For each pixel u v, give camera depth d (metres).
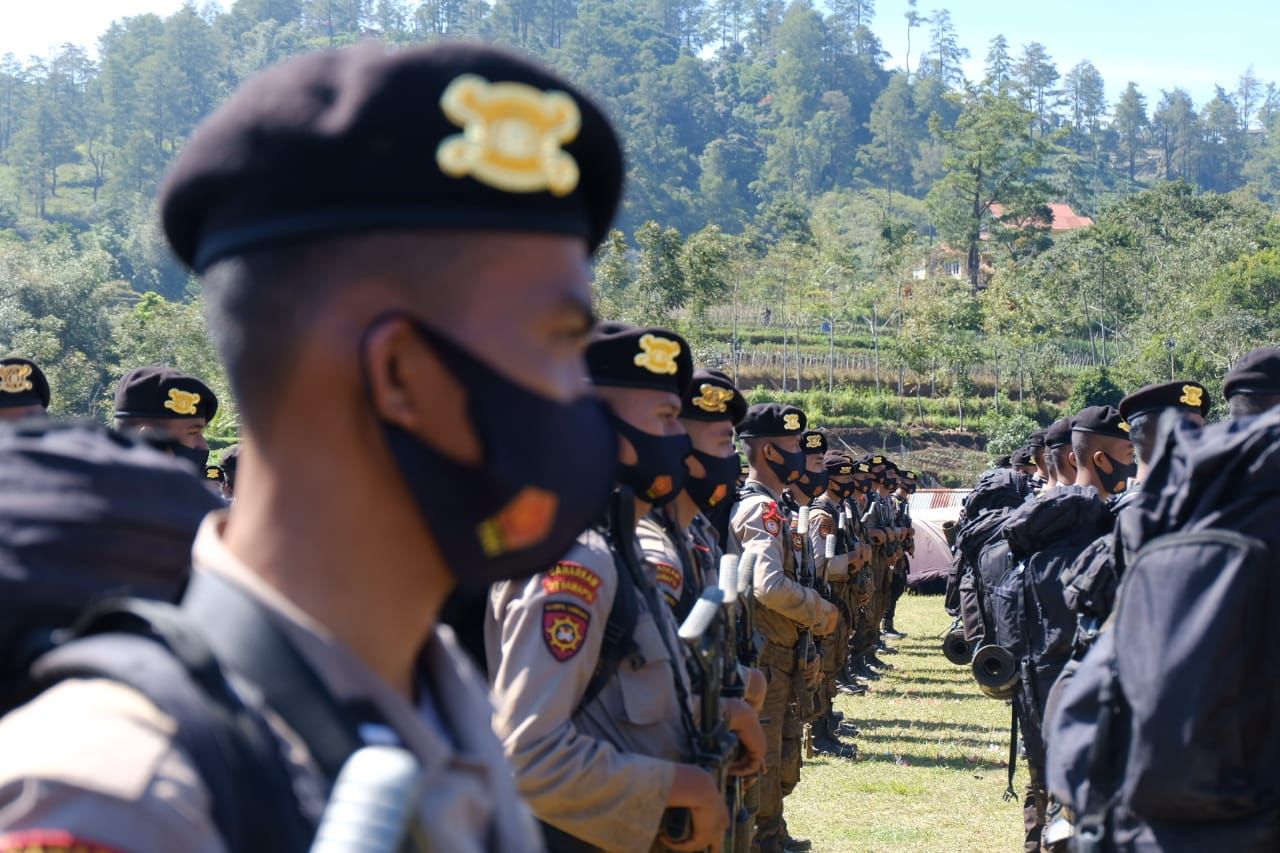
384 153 0.96
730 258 67.44
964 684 12.87
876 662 13.99
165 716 0.88
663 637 2.95
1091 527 5.55
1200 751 2.50
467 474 1.00
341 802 0.84
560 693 2.71
